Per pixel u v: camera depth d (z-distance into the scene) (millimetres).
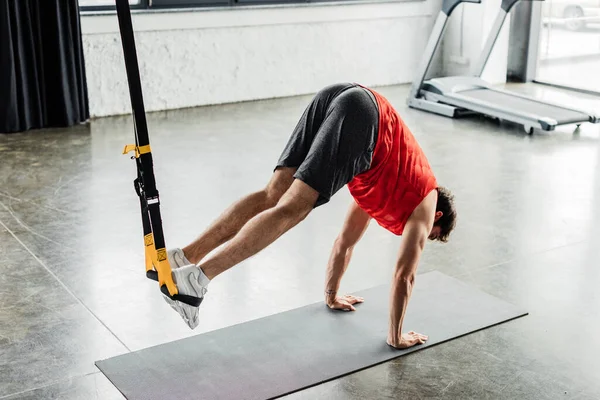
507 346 3357
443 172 5762
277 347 3283
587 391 3023
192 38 7562
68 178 5469
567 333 3480
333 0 8320
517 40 9102
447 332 3445
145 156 2576
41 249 4258
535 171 5824
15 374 3045
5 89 6465
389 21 8734
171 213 4855
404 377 3094
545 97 8312
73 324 3463
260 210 3135
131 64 2508
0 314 3525
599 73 8492
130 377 3029
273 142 6527
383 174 3084
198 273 2725
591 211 5023
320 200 2949
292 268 4125
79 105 6996
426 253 4352
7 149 6137
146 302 3701
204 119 7277
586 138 6785
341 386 3020
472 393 2996
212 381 3014
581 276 4086
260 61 8016
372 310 3645
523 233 4648
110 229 4574
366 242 4508
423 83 7809
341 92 3068
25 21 6441
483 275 4078
